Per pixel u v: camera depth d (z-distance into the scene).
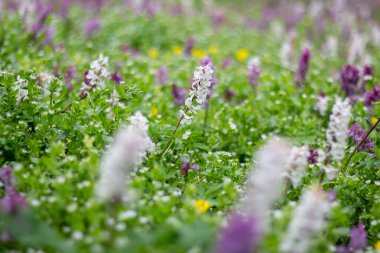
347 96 1.12
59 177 0.77
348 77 1.12
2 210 0.70
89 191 0.76
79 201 0.76
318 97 1.11
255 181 0.71
